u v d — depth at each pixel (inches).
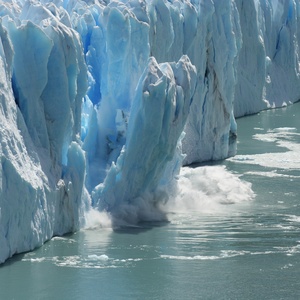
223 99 3024.1
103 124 2228.1
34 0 2149.4
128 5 2396.7
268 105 4485.7
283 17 4763.8
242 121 4033.0
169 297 1657.2
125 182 2121.1
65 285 1685.5
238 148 3289.9
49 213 1887.3
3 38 1802.4
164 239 1999.3
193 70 2224.4
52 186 1893.5
